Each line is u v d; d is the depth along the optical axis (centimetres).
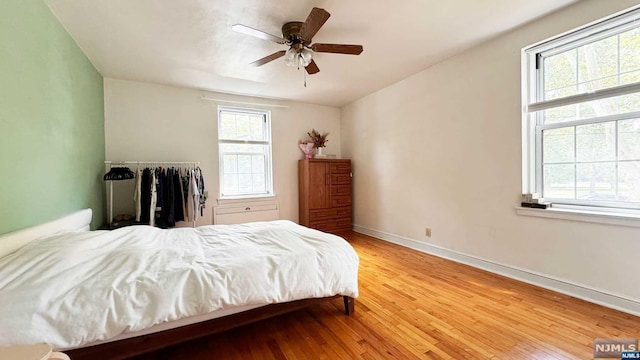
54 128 206
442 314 201
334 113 528
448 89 319
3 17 148
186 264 160
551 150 246
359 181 484
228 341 173
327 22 234
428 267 301
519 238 258
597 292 210
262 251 188
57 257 130
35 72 180
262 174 471
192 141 405
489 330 179
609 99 212
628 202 203
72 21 220
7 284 110
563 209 231
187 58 298
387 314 203
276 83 387
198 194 374
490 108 277
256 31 206
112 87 354
